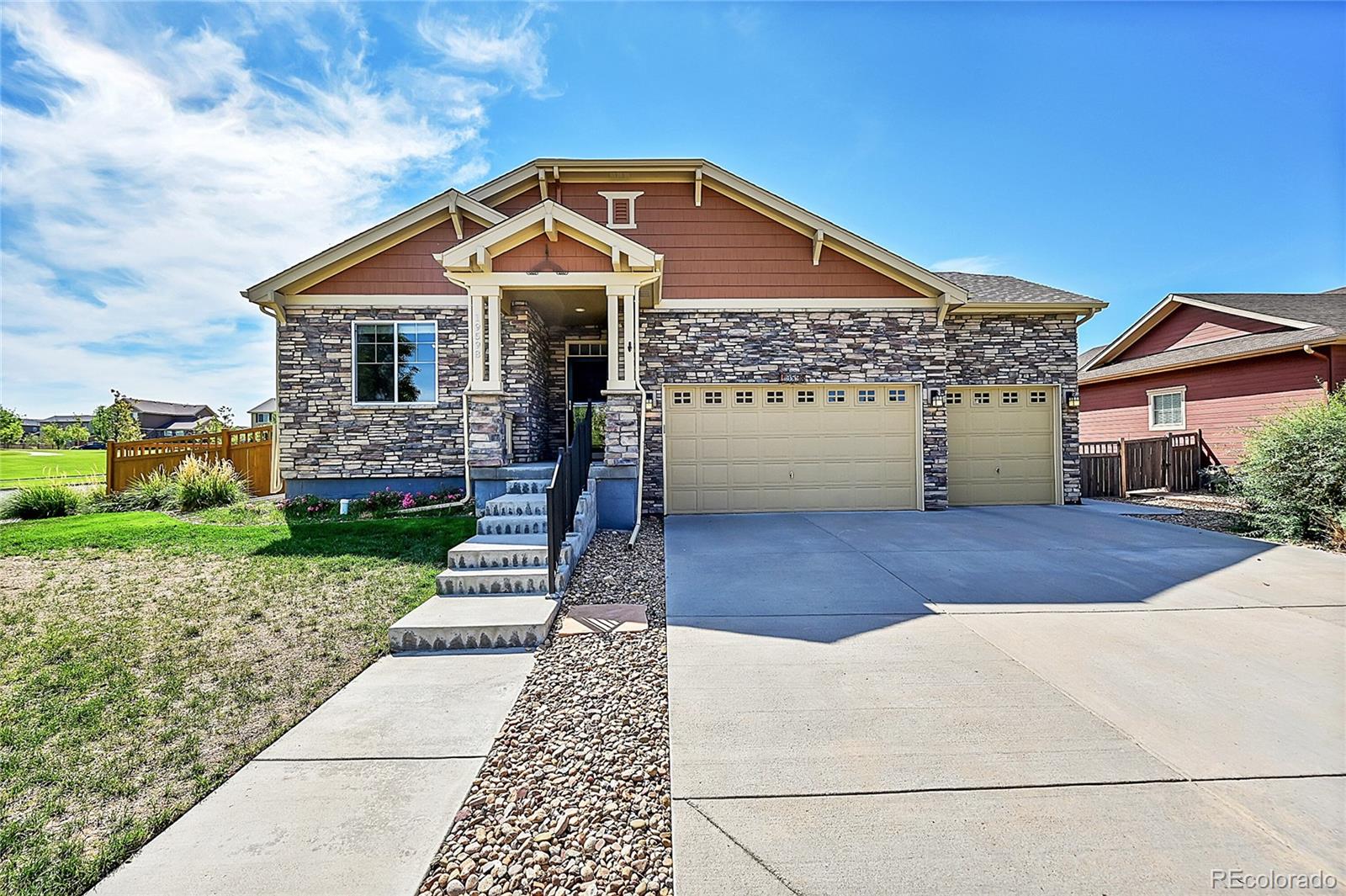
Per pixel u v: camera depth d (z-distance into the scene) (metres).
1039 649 4.03
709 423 10.46
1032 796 2.46
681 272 10.50
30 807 2.48
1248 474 8.52
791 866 2.08
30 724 3.19
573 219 7.83
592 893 2.00
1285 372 12.98
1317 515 7.52
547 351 11.66
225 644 4.33
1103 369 18.02
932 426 10.64
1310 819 2.29
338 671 3.90
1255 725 2.99
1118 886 1.97
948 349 11.06
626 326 8.25
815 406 10.58
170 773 2.73
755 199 10.39
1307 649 3.96
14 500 10.16
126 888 2.04
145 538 7.65
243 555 6.75
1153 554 6.84
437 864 2.14
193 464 11.38
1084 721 3.05
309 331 10.54
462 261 7.85
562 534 5.84
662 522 9.41
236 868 2.12
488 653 4.18
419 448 10.64
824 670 3.74
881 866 2.07
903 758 2.74
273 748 2.94
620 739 2.99
